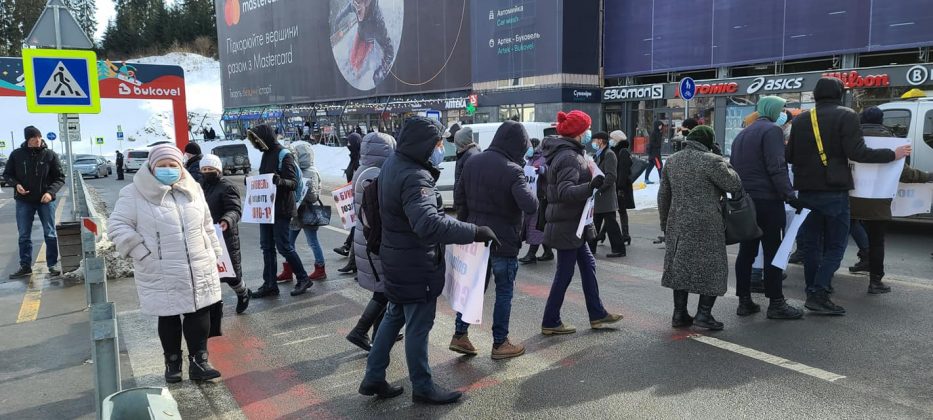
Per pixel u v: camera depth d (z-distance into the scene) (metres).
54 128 71.31
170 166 4.11
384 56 37.56
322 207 7.27
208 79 91.31
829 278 5.40
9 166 7.93
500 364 4.57
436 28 33.72
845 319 5.29
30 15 88.50
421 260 3.71
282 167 6.46
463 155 5.95
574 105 26.88
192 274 4.21
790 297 6.09
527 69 27.92
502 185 4.36
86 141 71.06
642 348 4.78
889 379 4.07
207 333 4.48
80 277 7.79
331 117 42.84
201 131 69.56
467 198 4.57
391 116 37.03
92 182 31.66
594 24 26.94
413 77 35.59
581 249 5.14
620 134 9.07
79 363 4.92
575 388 4.10
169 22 101.38
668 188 5.25
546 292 6.62
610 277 7.20
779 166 5.09
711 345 4.79
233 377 4.52
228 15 55.81
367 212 3.92
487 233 3.64
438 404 3.94
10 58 18.98
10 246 11.04
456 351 4.72
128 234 4.02
